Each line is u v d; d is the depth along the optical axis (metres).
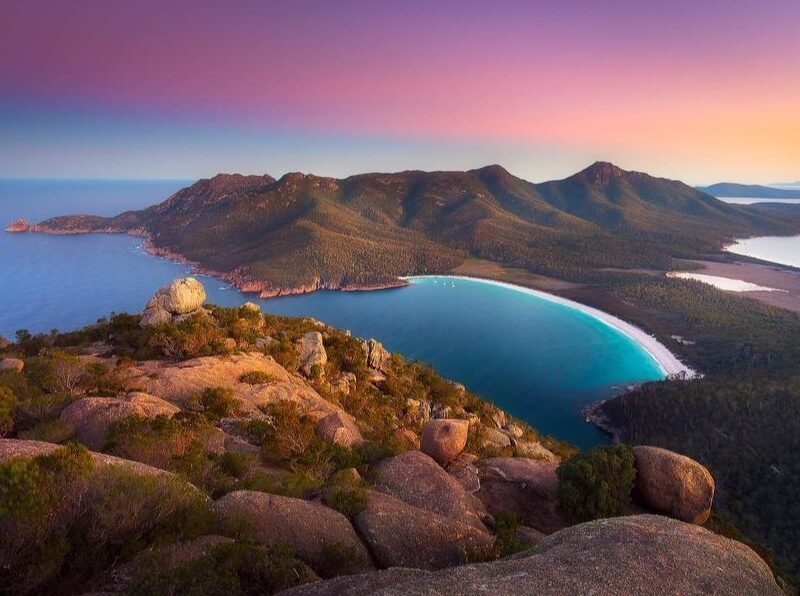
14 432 26.28
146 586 11.41
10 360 38.41
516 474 31.70
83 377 36.84
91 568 13.18
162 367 44.34
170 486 15.95
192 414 27.59
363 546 17.47
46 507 12.81
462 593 9.65
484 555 17.95
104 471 15.50
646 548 11.80
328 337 78.62
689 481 27.23
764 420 130.50
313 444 29.64
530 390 198.50
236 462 23.67
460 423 34.25
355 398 58.44
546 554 11.77
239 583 12.37
